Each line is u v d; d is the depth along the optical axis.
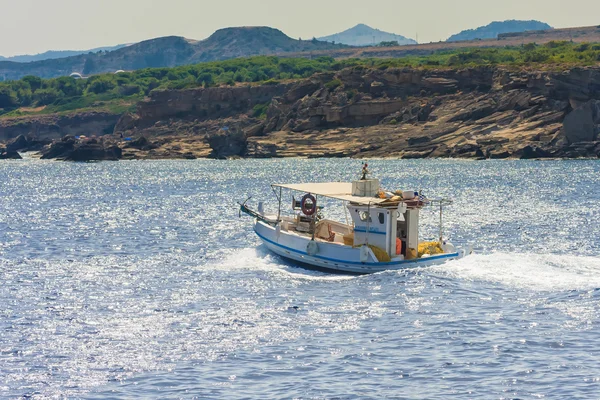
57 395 99.00
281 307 136.00
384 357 110.44
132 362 109.56
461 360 108.88
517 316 127.81
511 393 97.81
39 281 162.38
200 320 128.75
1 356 112.25
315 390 99.44
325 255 162.75
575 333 118.88
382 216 159.75
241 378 103.56
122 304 140.38
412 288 145.38
